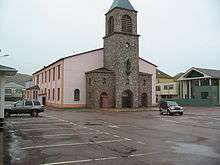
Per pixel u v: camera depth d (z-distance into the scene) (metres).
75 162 9.05
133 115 32.22
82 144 12.40
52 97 53.44
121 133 16.11
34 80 72.94
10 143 12.73
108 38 48.84
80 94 47.81
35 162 9.10
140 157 9.70
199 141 13.01
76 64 47.75
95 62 49.44
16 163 8.99
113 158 9.58
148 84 50.31
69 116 30.30
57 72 50.34
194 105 60.03
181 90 67.06
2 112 17.52
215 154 10.09
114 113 36.09
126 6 47.91
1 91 17.56
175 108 32.62
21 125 20.64
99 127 19.34
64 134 15.73
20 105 29.62
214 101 58.94
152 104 53.03
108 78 46.41
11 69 16.86
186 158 9.46
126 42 47.41
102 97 45.91
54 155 10.13
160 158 9.51
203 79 61.31
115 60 46.44
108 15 49.31
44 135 15.34
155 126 19.98
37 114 30.28
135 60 48.12
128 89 47.06
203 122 22.97
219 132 16.38
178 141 13.05
